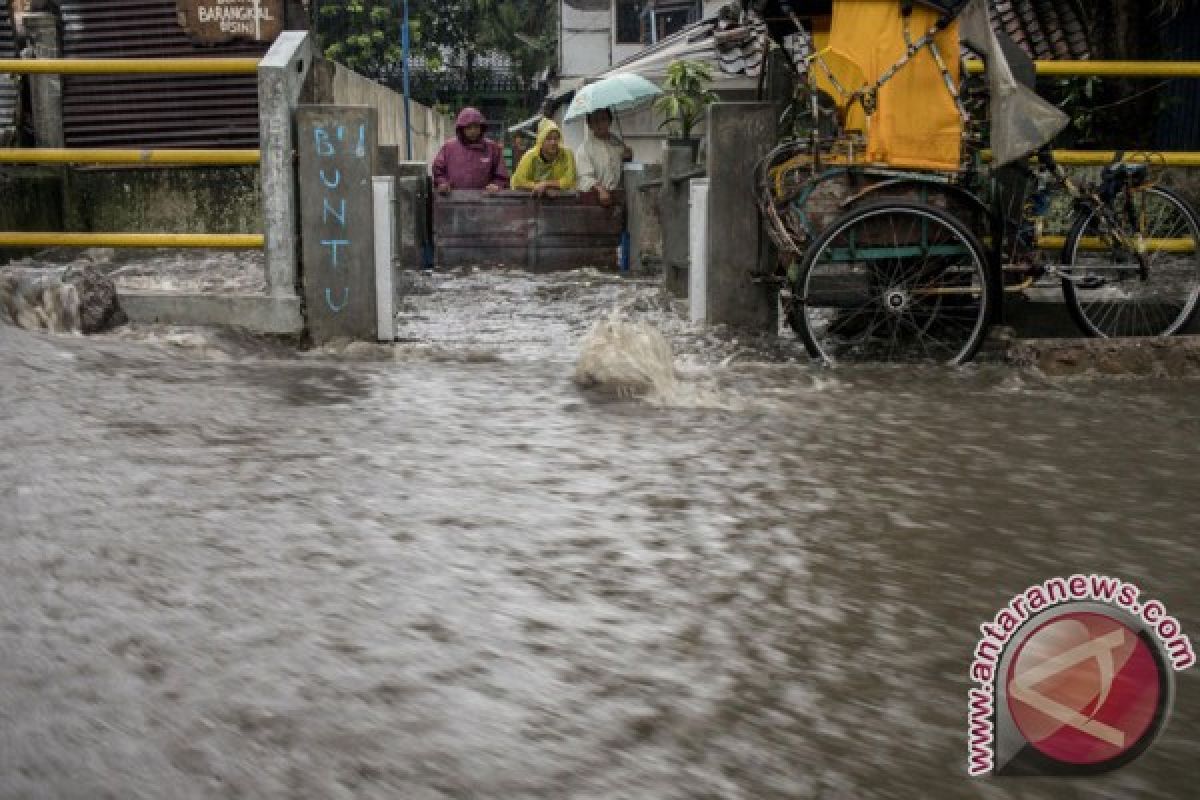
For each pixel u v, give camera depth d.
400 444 4.11
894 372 5.85
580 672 2.31
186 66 6.41
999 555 3.11
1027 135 5.93
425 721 2.07
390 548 2.99
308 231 6.41
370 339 6.48
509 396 5.02
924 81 6.00
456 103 41.56
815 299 6.05
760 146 6.68
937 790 1.93
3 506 3.12
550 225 11.30
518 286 9.80
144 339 5.98
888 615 2.67
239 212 10.96
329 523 3.16
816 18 6.71
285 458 3.83
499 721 2.09
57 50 10.99
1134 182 6.36
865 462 4.05
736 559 3.01
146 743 1.94
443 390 5.12
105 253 10.30
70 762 1.86
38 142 10.97
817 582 2.87
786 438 4.38
